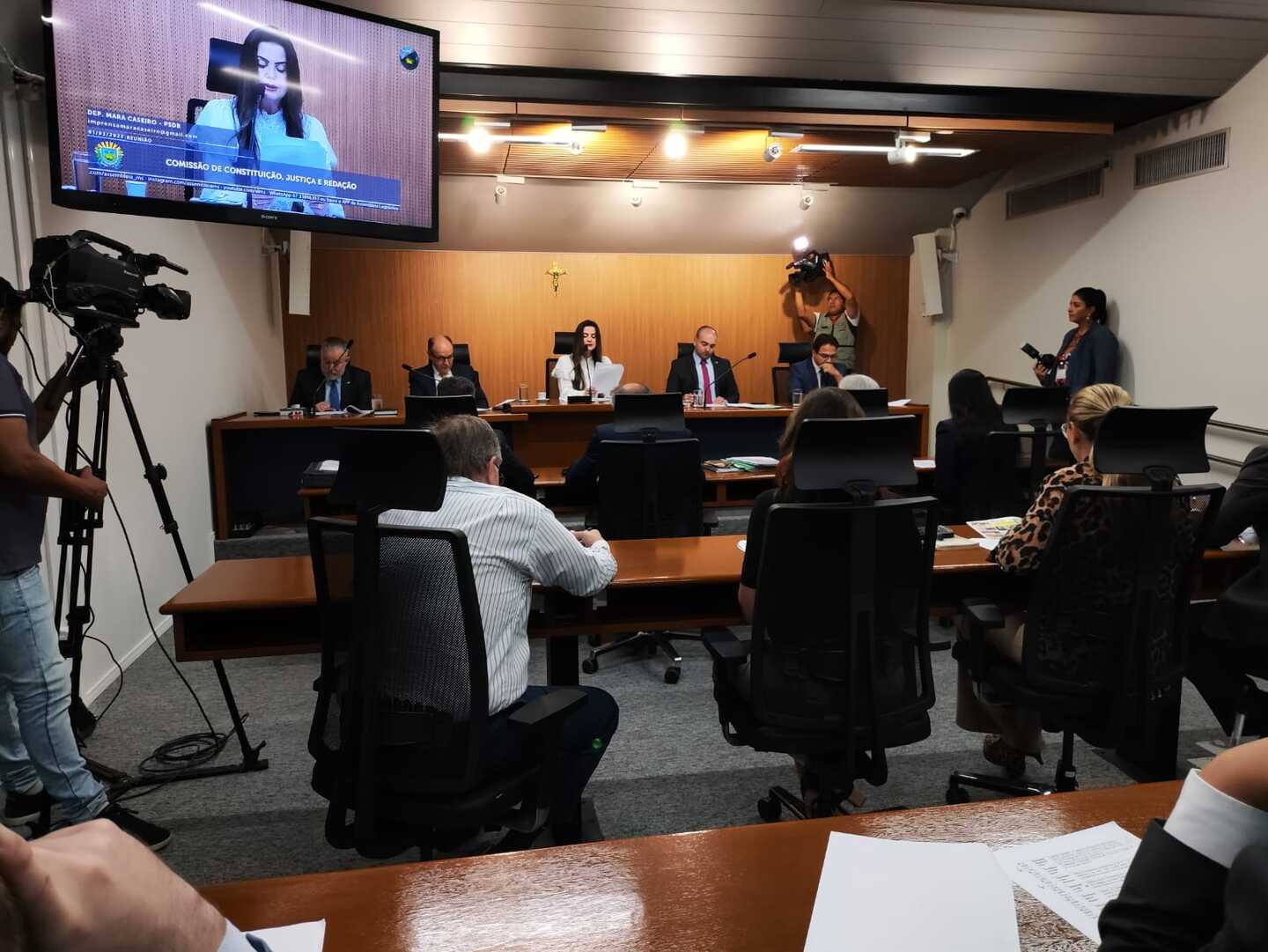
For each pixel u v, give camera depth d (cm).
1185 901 47
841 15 424
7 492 190
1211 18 439
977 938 72
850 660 166
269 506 498
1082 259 609
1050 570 186
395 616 148
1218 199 491
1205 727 288
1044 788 233
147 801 241
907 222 798
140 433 224
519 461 349
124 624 353
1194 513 191
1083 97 491
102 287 210
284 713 303
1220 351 493
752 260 834
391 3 394
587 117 501
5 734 216
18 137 289
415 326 799
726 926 75
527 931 75
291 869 209
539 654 363
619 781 252
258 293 633
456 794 151
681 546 254
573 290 816
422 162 369
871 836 89
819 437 154
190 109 308
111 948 30
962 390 363
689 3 410
